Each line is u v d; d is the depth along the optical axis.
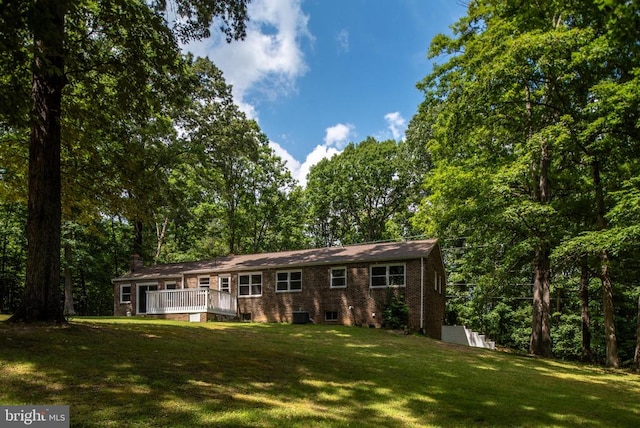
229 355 10.43
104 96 12.93
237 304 27.31
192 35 12.55
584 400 10.09
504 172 18.97
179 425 5.71
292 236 46.06
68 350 8.71
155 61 12.42
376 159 47.22
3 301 34.09
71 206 16.53
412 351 15.12
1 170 16.66
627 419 8.51
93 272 37.66
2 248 33.06
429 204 26.14
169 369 8.35
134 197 16.59
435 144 24.19
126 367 8.08
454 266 38.06
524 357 17.88
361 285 23.86
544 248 19.84
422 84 22.66
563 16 17.23
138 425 5.57
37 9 7.62
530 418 7.84
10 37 7.97
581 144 17.67
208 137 28.53
